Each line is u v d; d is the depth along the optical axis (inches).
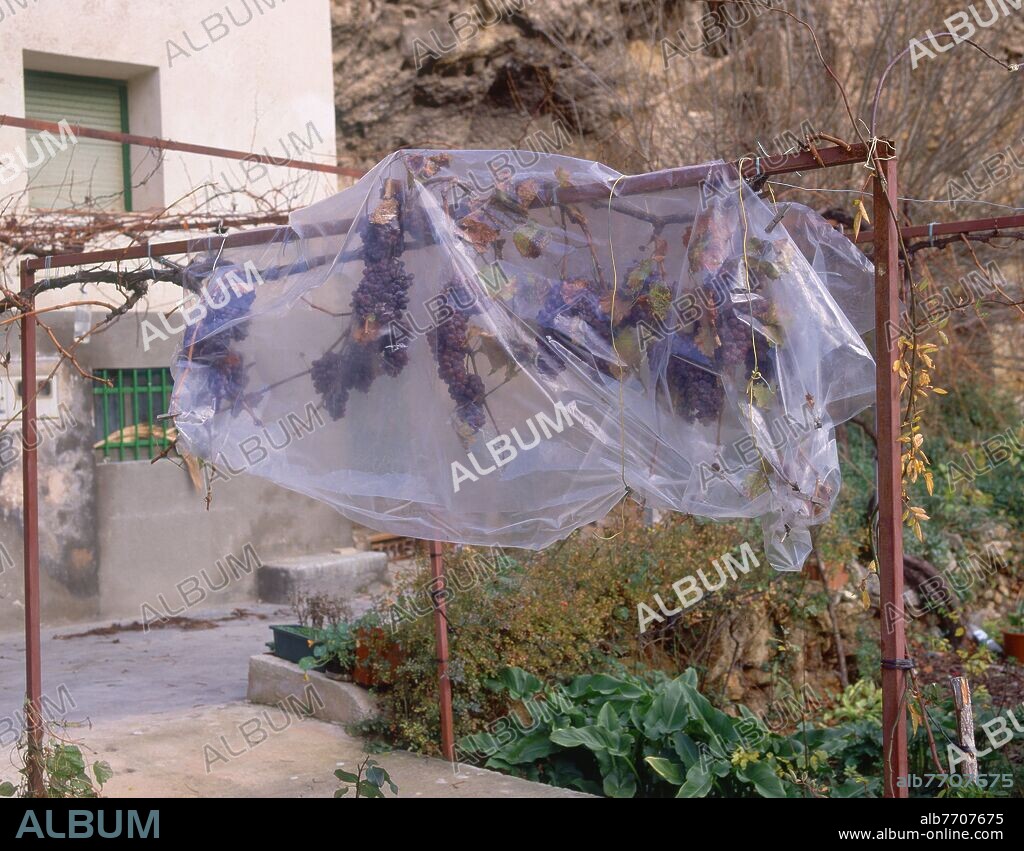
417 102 497.7
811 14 445.4
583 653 269.3
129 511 399.9
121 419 402.3
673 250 153.5
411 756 232.5
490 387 162.1
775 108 448.5
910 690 142.3
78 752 196.2
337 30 461.7
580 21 478.3
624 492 156.6
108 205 400.8
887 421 138.4
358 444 172.7
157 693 285.6
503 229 164.2
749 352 144.3
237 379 182.7
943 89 458.9
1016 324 479.5
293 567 421.1
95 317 388.8
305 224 180.4
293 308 178.5
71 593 386.0
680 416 150.8
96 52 380.2
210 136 406.6
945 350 447.8
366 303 168.9
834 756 255.4
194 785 211.8
